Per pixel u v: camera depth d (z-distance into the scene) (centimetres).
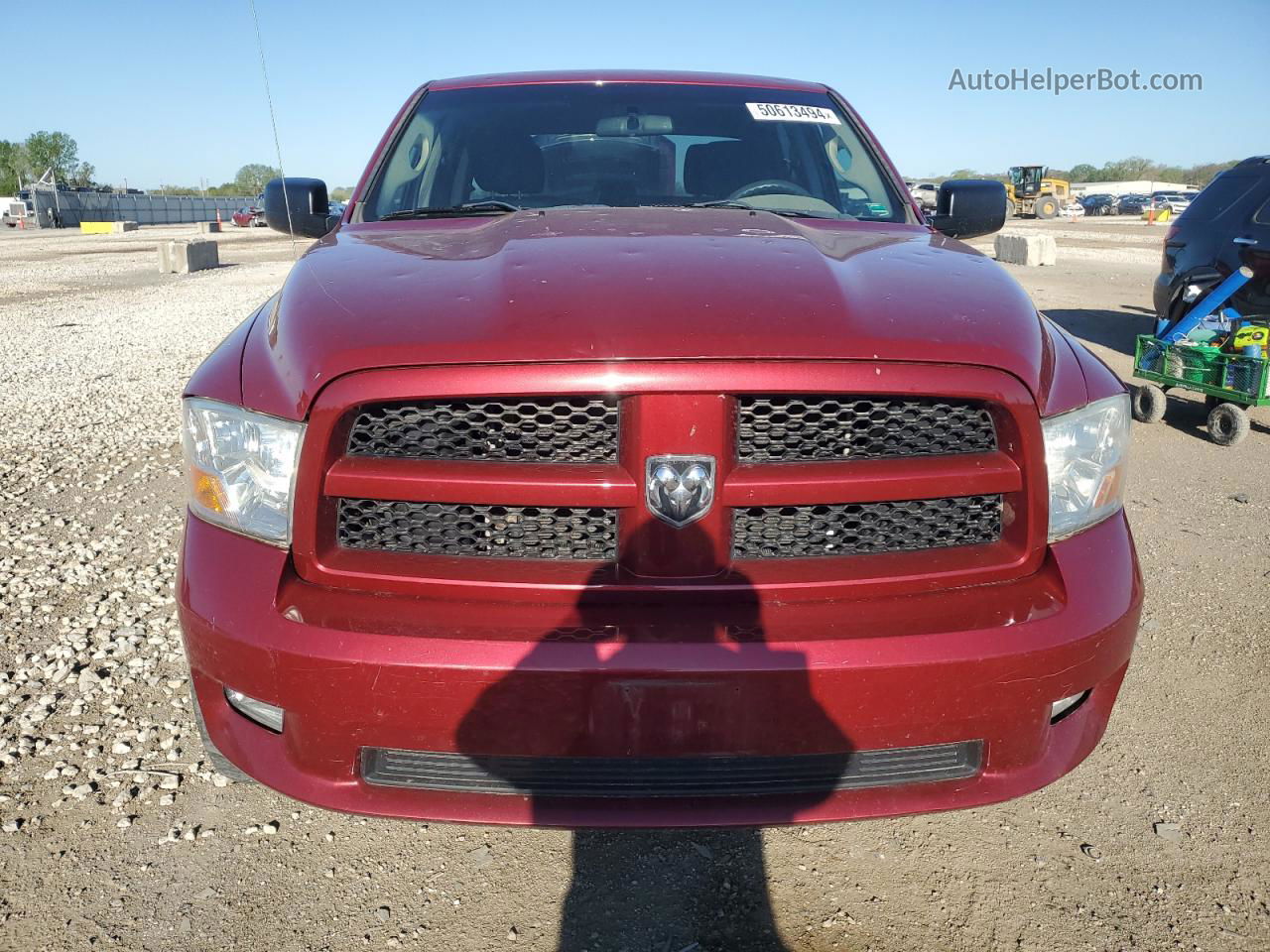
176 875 215
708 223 253
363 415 177
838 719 170
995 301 200
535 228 242
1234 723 279
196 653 183
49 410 706
